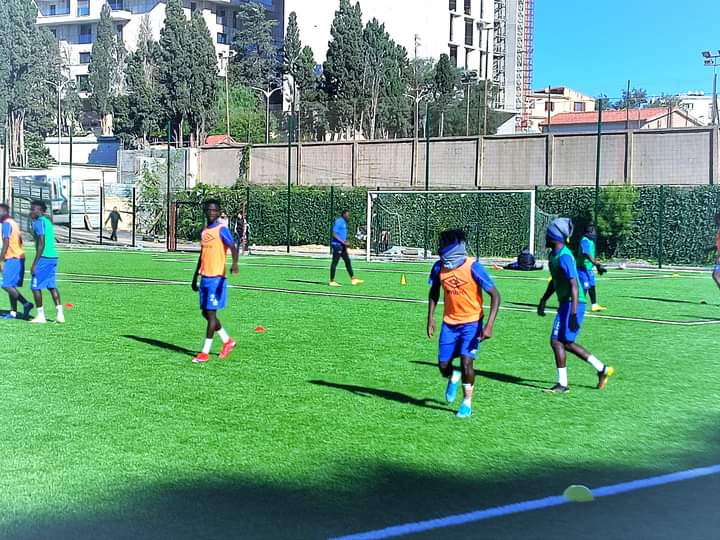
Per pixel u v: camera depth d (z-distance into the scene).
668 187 35.50
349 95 73.06
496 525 5.00
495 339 12.35
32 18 66.69
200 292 10.21
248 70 91.06
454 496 5.50
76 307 15.67
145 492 5.50
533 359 10.67
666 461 6.34
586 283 15.29
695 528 4.99
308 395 8.41
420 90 79.81
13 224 13.88
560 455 6.46
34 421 7.27
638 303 17.80
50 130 76.00
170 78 71.06
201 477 5.82
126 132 73.25
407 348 11.39
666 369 10.09
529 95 108.50
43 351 10.80
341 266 29.45
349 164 47.06
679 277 26.70
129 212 47.31
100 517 5.04
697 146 37.66
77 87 89.06
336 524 4.96
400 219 39.25
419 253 37.03
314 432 7.03
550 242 8.75
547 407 8.05
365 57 74.00
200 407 7.84
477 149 43.22
